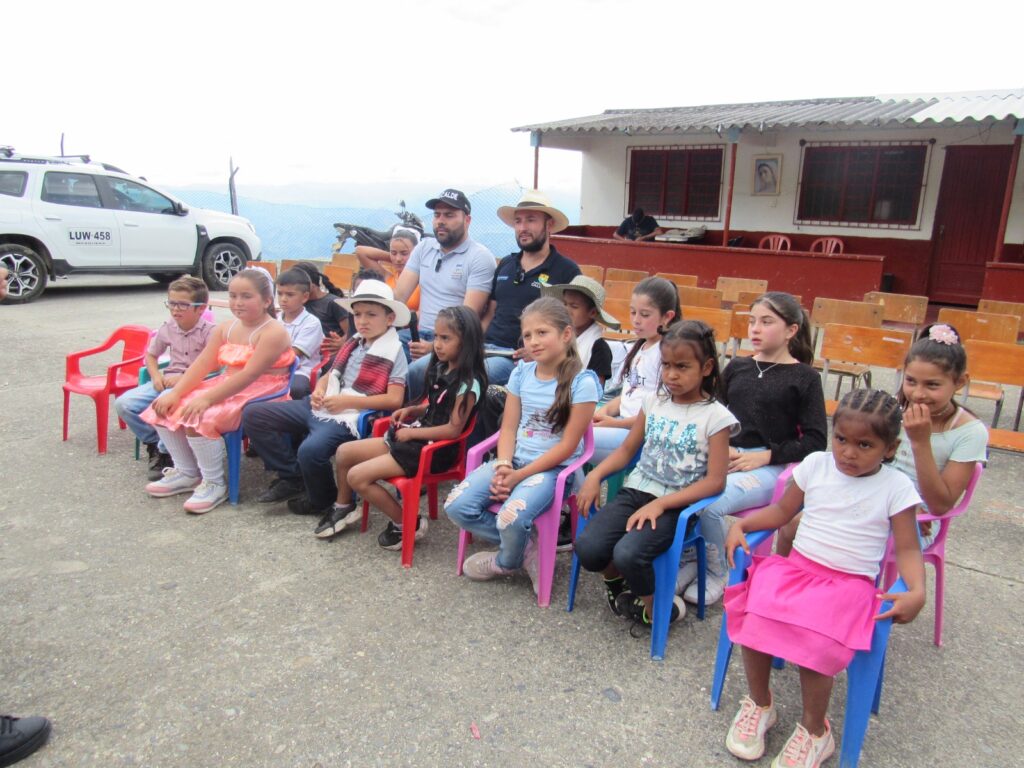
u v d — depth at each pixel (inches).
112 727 88.0
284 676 97.5
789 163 480.1
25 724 84.1
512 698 94.5
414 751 85.4
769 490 116.0
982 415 220.2
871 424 80.5
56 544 130.8
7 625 107.0
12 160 374.0
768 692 86.8
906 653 105.3
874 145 450.9
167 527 138.6
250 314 146.4
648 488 110.4
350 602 115.2
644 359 137.4
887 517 84.2
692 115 510.6
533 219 162.6
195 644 103.7
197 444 143.0
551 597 118.4
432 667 100.1
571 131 469.7
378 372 143.2
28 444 178.4
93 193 392.8
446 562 128.6
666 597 101.9
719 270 430.9
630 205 548.4
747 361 124.7
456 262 181.2
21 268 370.6
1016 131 345.1
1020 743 88.4
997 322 233.9
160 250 417.1
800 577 86.0
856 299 390.0
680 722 91.1
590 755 85.4
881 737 89.0
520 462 121.1
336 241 490.3
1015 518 149.5
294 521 142.9
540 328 115.3
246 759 83.7
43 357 260.8
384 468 125.4
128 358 192.1
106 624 107.8
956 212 435.5
